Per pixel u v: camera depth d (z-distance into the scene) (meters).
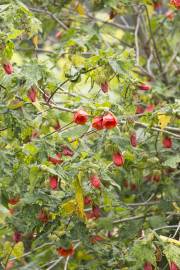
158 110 6.20
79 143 5.88
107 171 5.83
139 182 6.72
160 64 8.19
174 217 7.00
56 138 5.81
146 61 8.71
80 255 7.05
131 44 8.72
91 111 5.86
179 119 6.28
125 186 7.26
